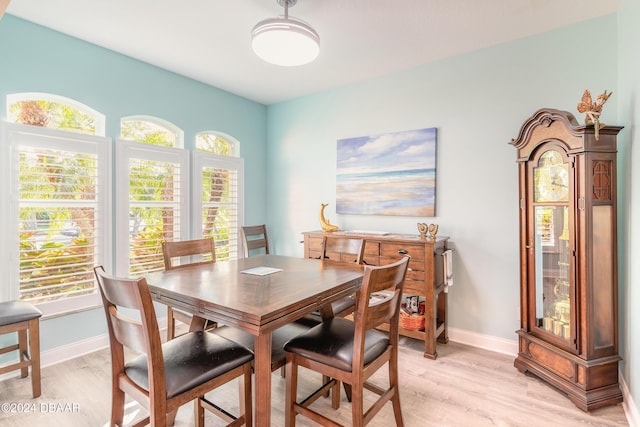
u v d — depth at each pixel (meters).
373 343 1.65
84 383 2.27
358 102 3.62
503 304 2.79
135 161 3.05
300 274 1.99
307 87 3.79
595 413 1.95
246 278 1.89
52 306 2.54
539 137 2.29
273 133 4.40
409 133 3.25
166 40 2.71
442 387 2.24
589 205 2.02
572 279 2.09
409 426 1.84
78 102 2.69
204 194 3.68
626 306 2.09
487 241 2.87
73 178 2.64
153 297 1.72
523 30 2.57
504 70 2.77
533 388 2.22
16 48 2.37
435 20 2.42
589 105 2.03
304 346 1.61
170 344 1.57
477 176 2.91
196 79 3.55
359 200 3.59
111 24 2.47
